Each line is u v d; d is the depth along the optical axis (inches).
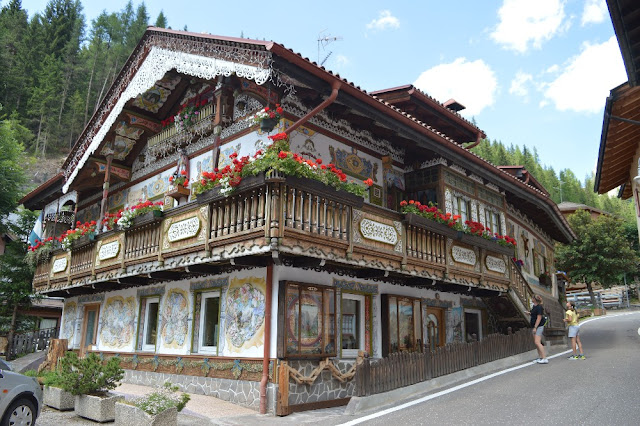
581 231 1659.7
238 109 519.5
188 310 488.4
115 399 339.9
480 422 288.0
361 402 343.9
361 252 393.7
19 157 1110.4
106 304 630.5
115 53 2908.5
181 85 609.6
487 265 563.5
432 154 573.9
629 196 577.3
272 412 369.4
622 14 232.8
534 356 570.3
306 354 400.2
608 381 390.9
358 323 476.4
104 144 633.0
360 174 530.6
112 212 721.0
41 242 705.0
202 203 399.2
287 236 335.3
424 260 458.9
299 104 478.0
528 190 681.0
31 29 2829.7
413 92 576.1
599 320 1222.9
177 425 313.7
